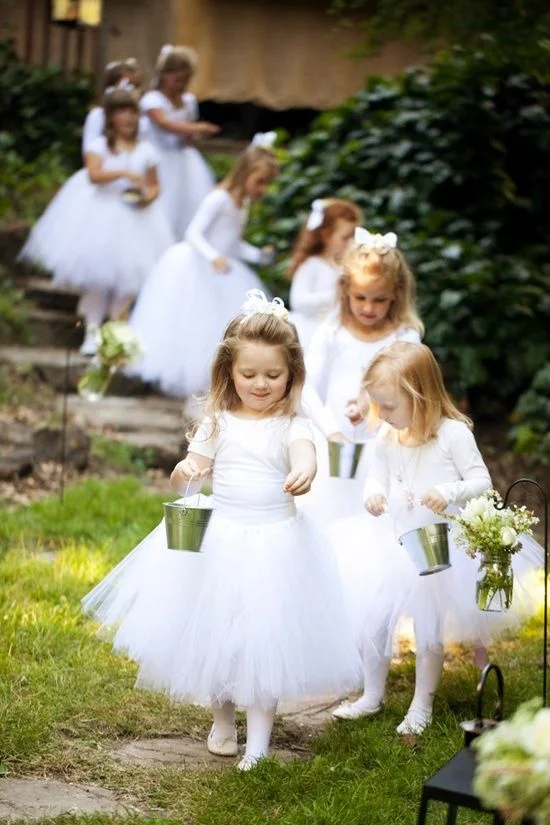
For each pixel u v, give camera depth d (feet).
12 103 47.14
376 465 16.75
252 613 14.39
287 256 38.91
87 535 24.72
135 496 27.35
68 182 35.70
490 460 31.68
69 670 17.07
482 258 35.29
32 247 36.06
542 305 34.04
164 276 32.73
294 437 15.23
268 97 49.37
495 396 34.78
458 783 10.27
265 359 15.12
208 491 28.48
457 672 17.84
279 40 49.19
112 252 34.60
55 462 29.60
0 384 33.73
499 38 28.35
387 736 15.61
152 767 14.58
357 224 25.79
